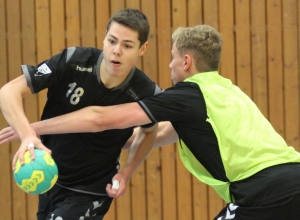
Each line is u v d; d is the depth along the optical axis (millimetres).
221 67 13109
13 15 12875
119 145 7953
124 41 6926
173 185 12992
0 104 6859
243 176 6516
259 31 13141
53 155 7754
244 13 13102
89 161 7773
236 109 6793
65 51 7441
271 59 13172
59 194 7902
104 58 7117
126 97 7516
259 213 6363
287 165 6570
